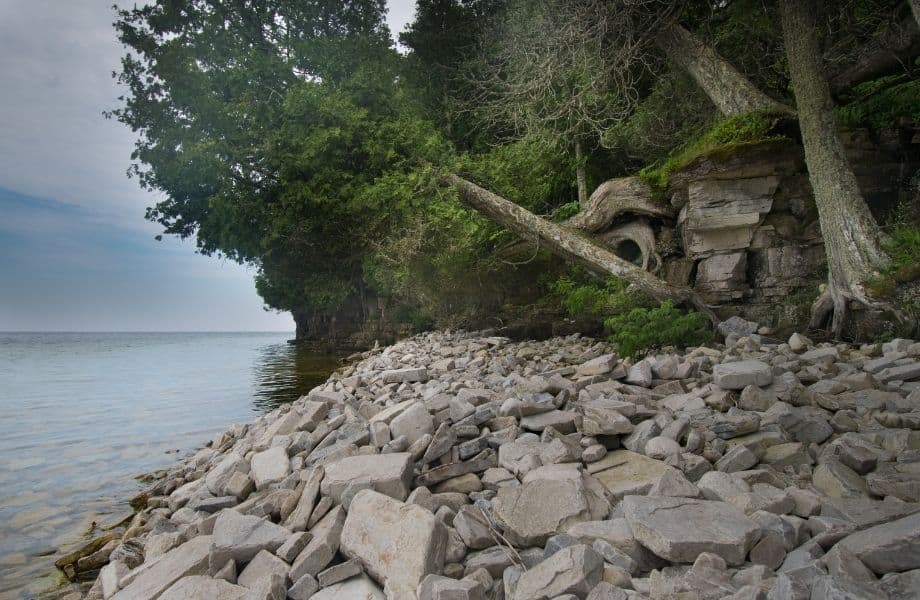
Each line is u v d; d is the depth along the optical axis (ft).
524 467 14.62
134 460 27.27
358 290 110.63
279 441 21.47
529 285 79.97
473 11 100.22
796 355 27.14
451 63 102.12
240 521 13.33
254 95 83.87
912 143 41.75
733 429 15.83
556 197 87.51
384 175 72.33
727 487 12.09
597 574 9.02
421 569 10.14
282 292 142.61
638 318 34.86
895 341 25.66
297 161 76.79
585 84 47.57
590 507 11.80
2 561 16.07
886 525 9.05
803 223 44.52
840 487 11.96
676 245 53.52
